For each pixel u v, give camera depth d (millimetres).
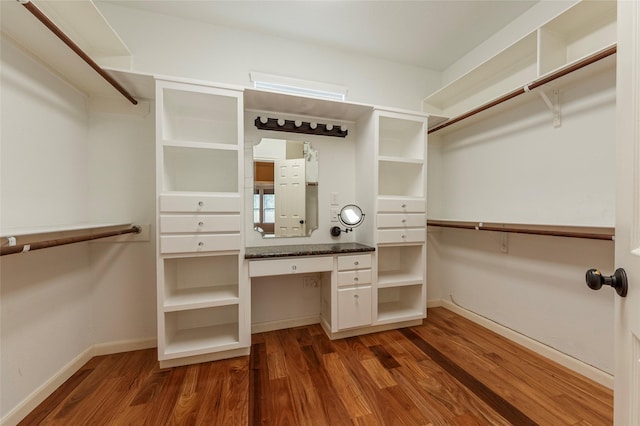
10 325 1230
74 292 1676
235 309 2168
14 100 1267
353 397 1423
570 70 1457
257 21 2082
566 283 1702
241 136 1812
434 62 2684
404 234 2262
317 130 2385
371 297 2154
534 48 1850
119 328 1908
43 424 1248
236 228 1793
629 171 604
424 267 2346
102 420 1271
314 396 1433
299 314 2361
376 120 2178
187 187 2088
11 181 1253
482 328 2281
